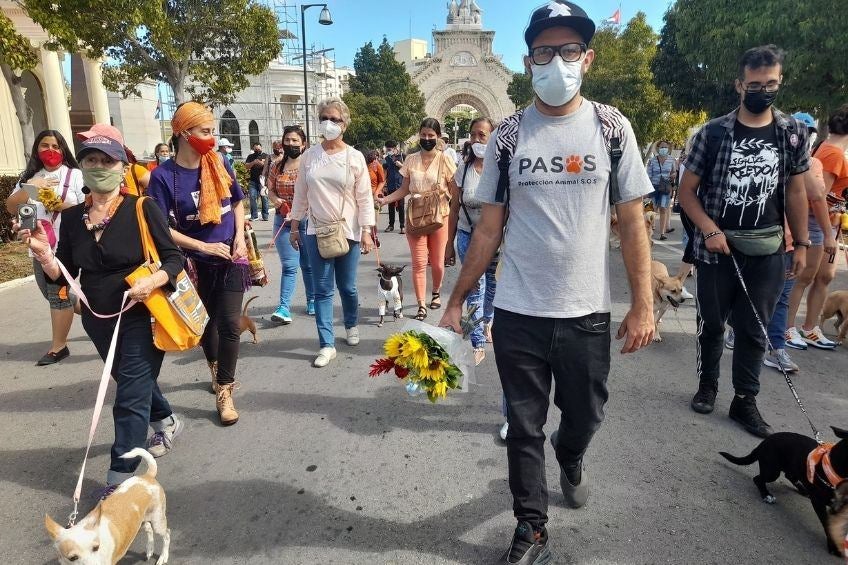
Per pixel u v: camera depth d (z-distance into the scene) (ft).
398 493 9.96
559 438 8.64
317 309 16.15
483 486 10.16
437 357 8.15
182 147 11.86
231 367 12.59
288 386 14.57
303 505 9.66
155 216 9.67
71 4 45.50
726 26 44.78
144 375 9.48
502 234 8.26
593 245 7.49
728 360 16.38
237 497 9.91
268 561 8.37
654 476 10.40
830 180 15.85
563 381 7.84
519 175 7.55
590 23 7.27
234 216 12.96
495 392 14.11
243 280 12.79
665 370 15.65
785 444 9.34
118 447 9.29
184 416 12.97
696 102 70.54
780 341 15.33
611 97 108.37
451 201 16.07
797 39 39.42
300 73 134.31
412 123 192.24
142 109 116.98
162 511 8.30
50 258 9.18
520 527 8.04
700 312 12.59
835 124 15.81
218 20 57.72
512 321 7.75
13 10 51.16
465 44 227.81
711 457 11.09
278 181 19.44
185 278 9.96
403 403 13.55
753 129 11.60
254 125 132.16
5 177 33.24
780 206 11.66
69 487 10.38
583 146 7.36
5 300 23.44
